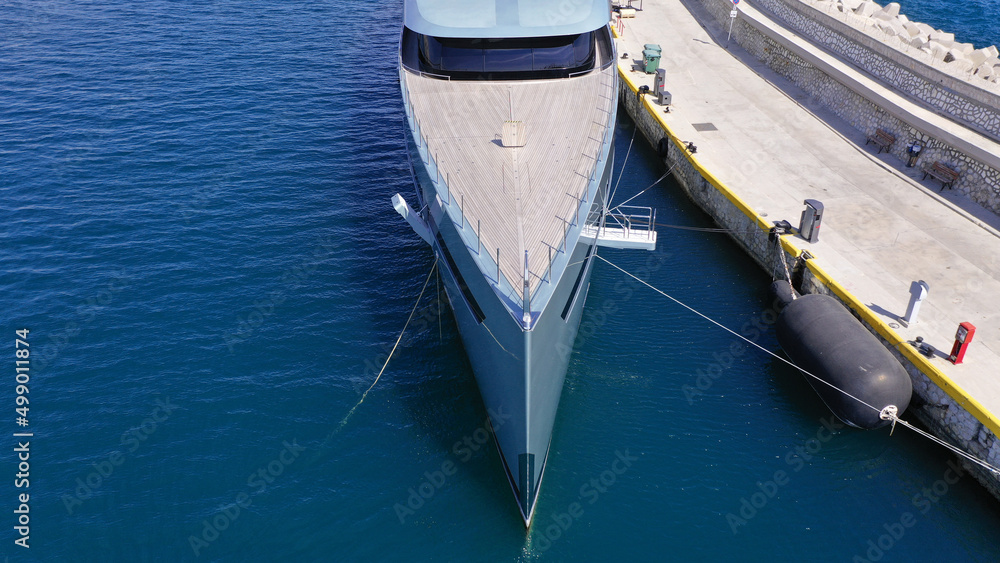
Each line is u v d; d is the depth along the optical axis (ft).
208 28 109.19
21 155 73.05
